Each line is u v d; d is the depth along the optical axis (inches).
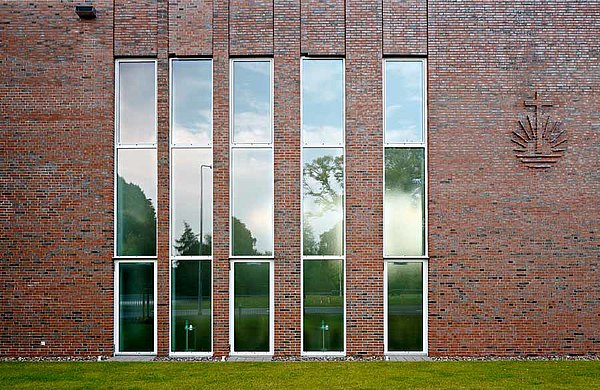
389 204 649.6
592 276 634.2
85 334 634.2
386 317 642.2
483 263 635.5
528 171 639.8
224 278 638.5
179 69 656.4
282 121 644.7
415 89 655.1
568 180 639.1
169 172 645.9
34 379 525.7
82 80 645.9
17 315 634.8
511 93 644.1
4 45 646.5
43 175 639.8
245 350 641.6
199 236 647.1
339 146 650.8
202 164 652.1
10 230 638.5
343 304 641.6
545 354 629.9
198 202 650.2
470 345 631.2
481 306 633.6
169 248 641.6
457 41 646.5
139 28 650.2
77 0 649.6
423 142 650.2
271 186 650.2
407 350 641.6
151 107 655.1
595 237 636.1
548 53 645.3
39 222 638.5
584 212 637.3
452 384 504.4
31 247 637.3
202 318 643.5
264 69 657.0
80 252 637.9
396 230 647.8
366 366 579.8
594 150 641.0
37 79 644.7
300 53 649.0
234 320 642.8
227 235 640.4
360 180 642.2
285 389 488.7
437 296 633.6
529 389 488.4
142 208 650.2
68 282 636.7
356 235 639.8
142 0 652.1
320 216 648.4
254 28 650.2
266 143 652.1
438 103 643.5
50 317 634.2
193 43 649.6
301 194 643.5
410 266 644.7
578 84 644.1
